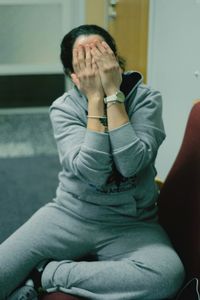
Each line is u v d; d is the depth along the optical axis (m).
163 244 1.41
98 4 3.46
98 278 1.31
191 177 1.45
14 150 3.32
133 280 1.30
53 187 2.77
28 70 4.04
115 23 3.06
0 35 3.88
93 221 1.46
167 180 1.59
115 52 1.49
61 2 3.86
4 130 3.71
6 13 3.81
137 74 1.51
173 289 1.33
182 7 2.05
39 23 3.90
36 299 1.37
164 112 2.34
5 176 2.92
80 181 1.47
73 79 1.46
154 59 2.39
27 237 1.44
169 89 2.27
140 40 2.58
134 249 1.40
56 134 1.50
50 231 1.45
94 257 1.48
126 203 1.45
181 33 2.09
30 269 1.43
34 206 2.54
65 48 1.49
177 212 1.51
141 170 1.46
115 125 1.36
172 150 2.29
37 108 4.16
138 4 2.55
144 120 1.44
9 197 2.65
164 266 1.33
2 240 2.19
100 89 1.39
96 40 1.42
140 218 1.48
